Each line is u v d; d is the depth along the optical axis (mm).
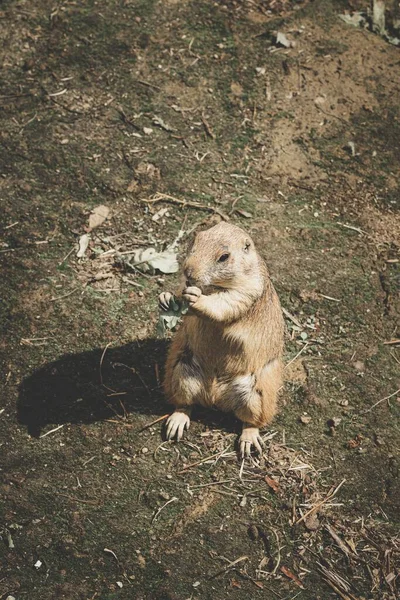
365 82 10320
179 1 10883
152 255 8227
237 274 6266
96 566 6164
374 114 10008
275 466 6820
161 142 9398
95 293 7969
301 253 8539
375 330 7988
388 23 11117
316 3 11125
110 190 8883
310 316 8031
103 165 9094
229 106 9859
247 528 6418
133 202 8820
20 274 8062
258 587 6102
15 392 7223
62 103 9688
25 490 6566
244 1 11039
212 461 6812
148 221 8664
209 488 6633
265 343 6672
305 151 9555
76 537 6312
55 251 8305
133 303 7914
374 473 6887
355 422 7234
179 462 6793
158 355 7570
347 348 7805
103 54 10195
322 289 8234
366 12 11141
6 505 6477
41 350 7516
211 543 6309
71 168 9039
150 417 7090
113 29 10438
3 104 9641
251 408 6812
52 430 6957
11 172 8969
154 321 7797
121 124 9531
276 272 8305
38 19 10523
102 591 6035
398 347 7887
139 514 6449
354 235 8828
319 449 7000
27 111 9594
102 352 7535
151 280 8125
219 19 10711
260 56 10398
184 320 6871
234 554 6266
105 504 6500
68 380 7312
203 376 6863
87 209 8711
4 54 10164
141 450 6848
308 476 6789
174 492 6586
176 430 6930
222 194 8992
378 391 7488
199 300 6164
